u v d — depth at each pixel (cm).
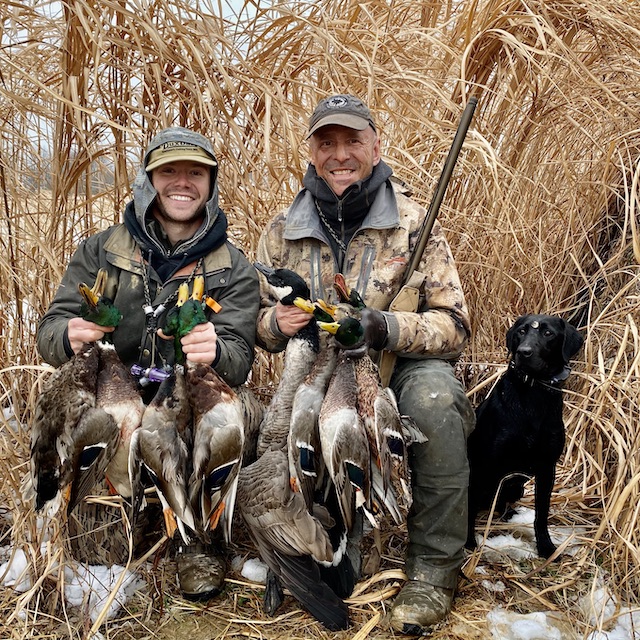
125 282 161
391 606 148
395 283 170
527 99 248
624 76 237
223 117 207
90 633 136
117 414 128
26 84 205
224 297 165
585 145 239
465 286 229
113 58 198
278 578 149
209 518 131
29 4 206
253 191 204
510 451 164
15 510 151
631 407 178
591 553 169
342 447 131
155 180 160
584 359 215
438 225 173
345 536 152
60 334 150
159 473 126
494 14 229
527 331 160
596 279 217
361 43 230
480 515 188
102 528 155
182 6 200
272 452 149
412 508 152
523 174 233
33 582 147
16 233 194
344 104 166
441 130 224
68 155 200
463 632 143
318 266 174
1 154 188
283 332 153
